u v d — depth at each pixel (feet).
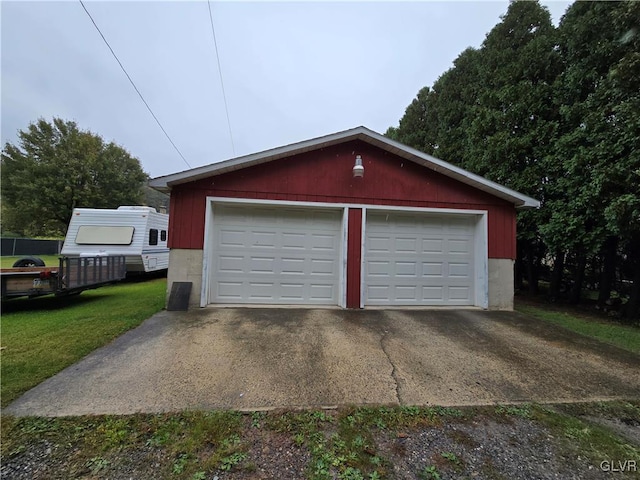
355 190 19.97
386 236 20.81
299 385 9.03
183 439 6.43
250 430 6.82
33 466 5.60
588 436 6.95
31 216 62.13
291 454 6.11
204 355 11.17
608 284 24.02
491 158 27.48
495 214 21.11
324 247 20.31
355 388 8.95
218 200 18.85
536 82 26.05
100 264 22.29
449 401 8.38
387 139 19.11
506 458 6.17
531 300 28.09
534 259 31.73
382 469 5.77
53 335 13.14
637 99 16.90
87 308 18.84
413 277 20.94
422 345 13.04
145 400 7.93
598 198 18.92
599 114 19.29
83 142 65.57
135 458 5.86
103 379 9.08
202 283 18.62
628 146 17.70
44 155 63.31
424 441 6.65
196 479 5.39
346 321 16.44
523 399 8.64
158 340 12.70
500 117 27.09
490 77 30.73
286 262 19.99
